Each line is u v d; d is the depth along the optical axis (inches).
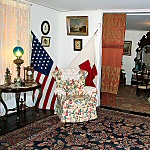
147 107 219.1
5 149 121.5
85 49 212.2
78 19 215.3
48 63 190.7
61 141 133.7
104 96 239.6
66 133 145.6
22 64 176.4
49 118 171.9
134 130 153.2
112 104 224.4
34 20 190.7
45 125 157.6
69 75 178.5
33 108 184.5
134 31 355.9
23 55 176.6
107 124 163.8
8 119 164.7
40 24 198.5
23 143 129.1
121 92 296.0
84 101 167.9
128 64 366.6
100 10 204.1
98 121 169.6
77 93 177.3
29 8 178.5
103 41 217.8
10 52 165.6
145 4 169.5
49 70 191.5
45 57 189.9
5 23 159.8
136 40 357.1
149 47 347.9
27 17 177.3
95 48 210.5
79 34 217.5
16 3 166.4
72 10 212.7
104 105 219.3
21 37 173.5
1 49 158.9
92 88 176.4
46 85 190.9
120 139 138.4
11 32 164.9
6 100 169.6
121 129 154.6
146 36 348.5
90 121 169.2
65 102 163.8
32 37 188.5
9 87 151.6
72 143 131.5
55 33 220.5
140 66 356.5
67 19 219.9
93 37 209.2
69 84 177.2
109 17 211.5
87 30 213.0
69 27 220.7
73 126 158.1
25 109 183.2
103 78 224.4
